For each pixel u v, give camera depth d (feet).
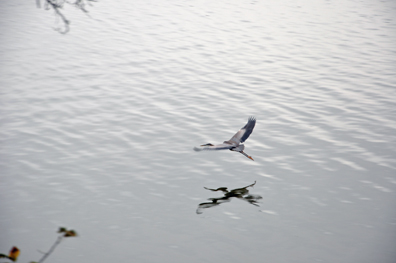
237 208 63.82
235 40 129.80
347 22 149.79
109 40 126.82
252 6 166.30
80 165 72.64
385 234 59.47
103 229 59.36
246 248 56.54
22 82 100.58
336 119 87.35
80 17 145.28
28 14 146.82
